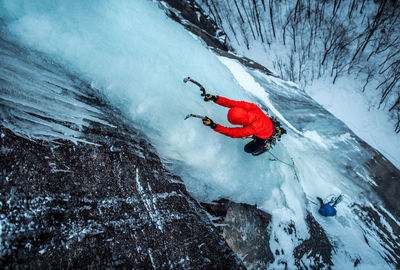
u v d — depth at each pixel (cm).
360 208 532
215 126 242
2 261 114
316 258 382
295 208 388
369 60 1270
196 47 359
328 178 531
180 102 264
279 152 394
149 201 203
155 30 294
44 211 139
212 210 285
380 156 674
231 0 1403
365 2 1341
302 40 1344
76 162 169
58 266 132
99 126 199
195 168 270
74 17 217
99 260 149
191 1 733
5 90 153
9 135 142
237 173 300
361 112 1204
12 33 182
